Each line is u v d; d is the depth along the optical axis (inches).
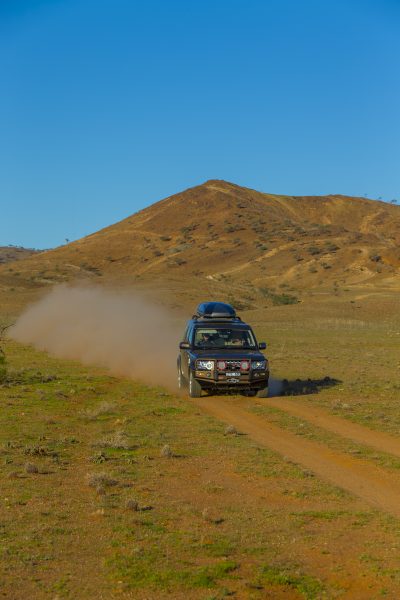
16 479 347.6
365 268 4899.1
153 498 320.2
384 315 2736.2
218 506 310.0
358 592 221.1
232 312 760.3
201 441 452.1
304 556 250.2
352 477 367.6
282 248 6136.8
